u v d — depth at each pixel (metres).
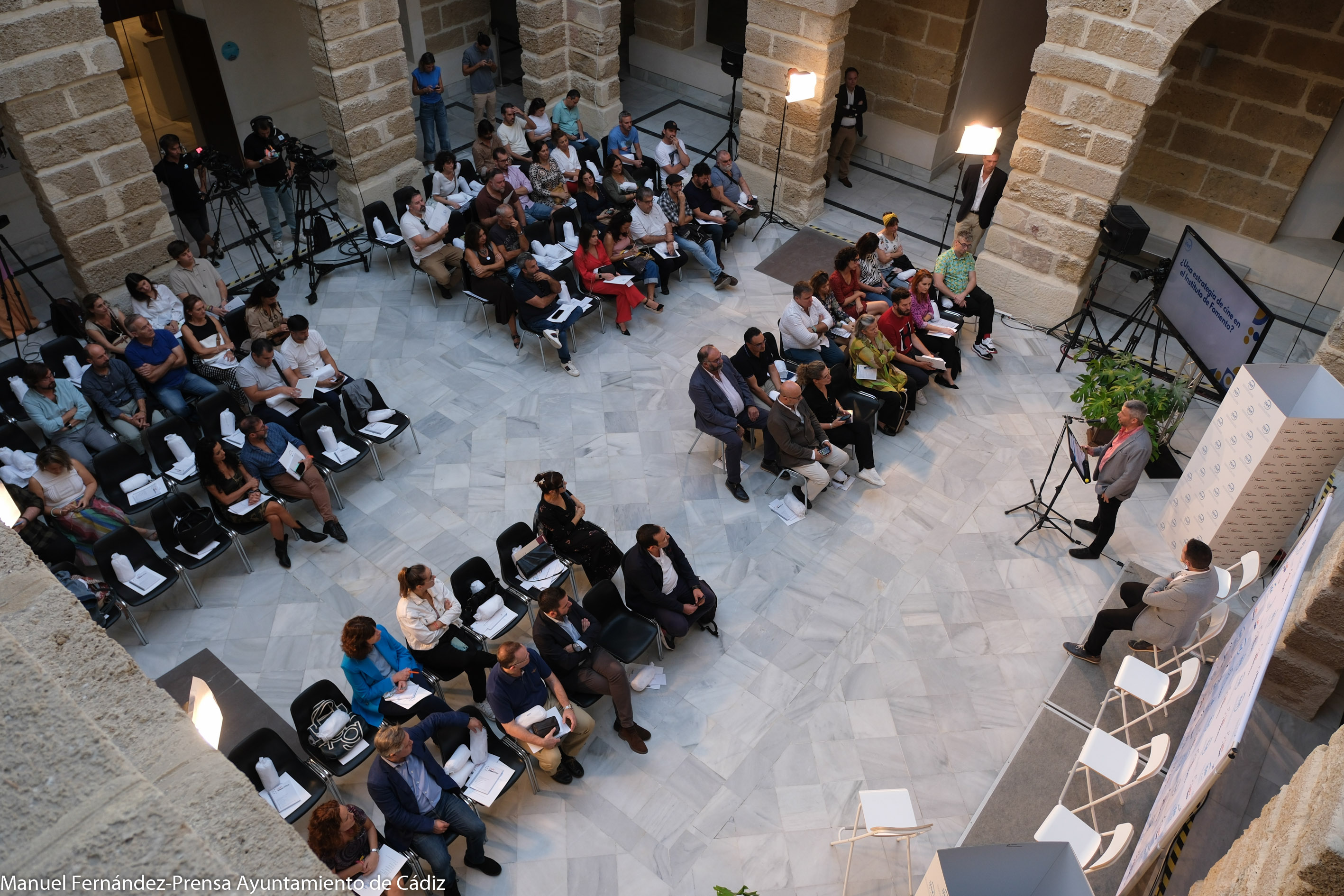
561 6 12.57
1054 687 6.75
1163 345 10.07
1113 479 7.17
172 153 9.70
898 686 6.73
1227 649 6.13
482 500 8.07
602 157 12.44
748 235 11.82
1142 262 11.45
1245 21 10.02
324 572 7.43
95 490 7.30
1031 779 6.18
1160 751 5.47
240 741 5.91
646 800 6.01
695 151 13.59
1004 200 10.04
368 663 6.00
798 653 6.93
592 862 5.68
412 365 9.52
